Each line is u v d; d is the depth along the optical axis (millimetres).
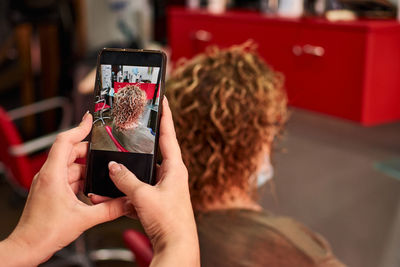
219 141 981
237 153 993
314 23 1562
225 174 1000
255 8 1961
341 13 1568
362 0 1551
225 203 1017
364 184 1933
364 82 1444
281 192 2264
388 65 1473
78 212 508
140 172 568
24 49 3668
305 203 2176
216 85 978
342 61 1503
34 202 508
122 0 3164
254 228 965
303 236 968
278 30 1680
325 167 2070
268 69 1081
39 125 3812
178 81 1029
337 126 1988
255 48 1770
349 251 2043
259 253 937
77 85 3564
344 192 2020
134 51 594
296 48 1628
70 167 594
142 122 576
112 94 592
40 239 498
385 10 1539
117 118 581
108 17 3336
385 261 1928
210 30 1905
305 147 2135
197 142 988
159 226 484
